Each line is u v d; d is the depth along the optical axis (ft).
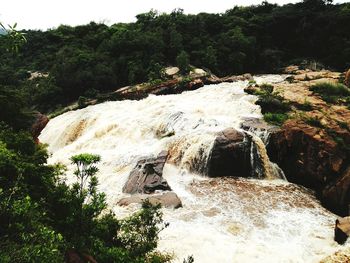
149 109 87.66
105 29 188.96
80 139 83.25
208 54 149.59
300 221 44.14
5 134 34.50
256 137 59.62
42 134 98.63
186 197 49.03
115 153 66.59
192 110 78.89
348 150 55.01
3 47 18.72
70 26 212.43
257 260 35.22
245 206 47.09
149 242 25.68
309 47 167.32
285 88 83.35
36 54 198.08
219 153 56.95
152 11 197.57
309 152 56.34
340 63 154.71
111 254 22.71
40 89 144.56
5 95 48.49
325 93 75.82
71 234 23.61
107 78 142.00
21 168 25.22
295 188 54.75
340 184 50.01
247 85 98.94
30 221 18.30
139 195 49.24
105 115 91.45
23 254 15.30
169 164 60.13
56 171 31.96
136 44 153.99
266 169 58.08
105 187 53.88
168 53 156.76
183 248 36.52
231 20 180.55
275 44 174.70
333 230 42.11
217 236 39.11
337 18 160.35
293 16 171.12
